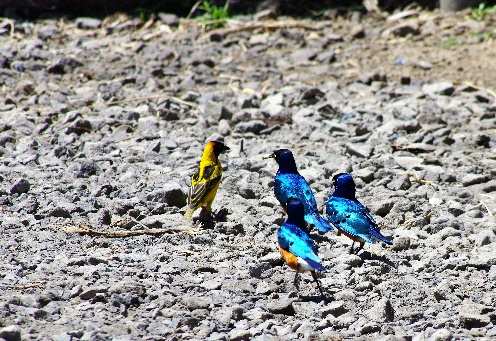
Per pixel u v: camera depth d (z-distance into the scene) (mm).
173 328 10289
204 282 11539
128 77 20656
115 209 13891
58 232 13023
